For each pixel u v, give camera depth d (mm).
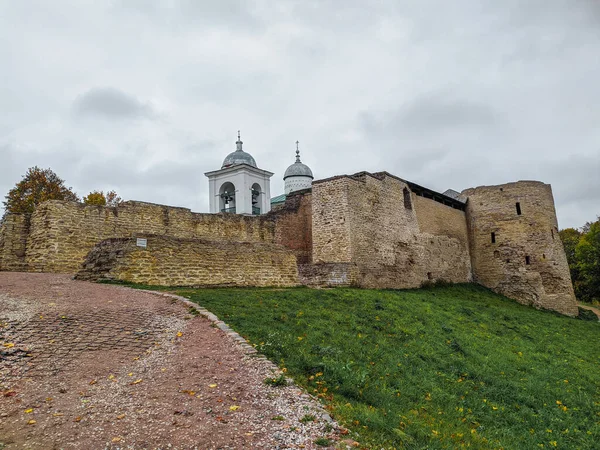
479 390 9539
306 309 12102
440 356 11062
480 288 32812
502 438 7332
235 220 24688
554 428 8516
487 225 34812
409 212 28203
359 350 9641
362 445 5082
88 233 18719
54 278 14500
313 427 5332
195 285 15391
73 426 4973
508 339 15109
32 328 8016
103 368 6707
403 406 7320
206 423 5215
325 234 22766
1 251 17891
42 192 39750
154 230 21141
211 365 7031
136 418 5242
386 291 20188
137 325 8820
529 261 32625
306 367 7652
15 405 5375
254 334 8891
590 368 13625
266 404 5840
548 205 33500
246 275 17062
